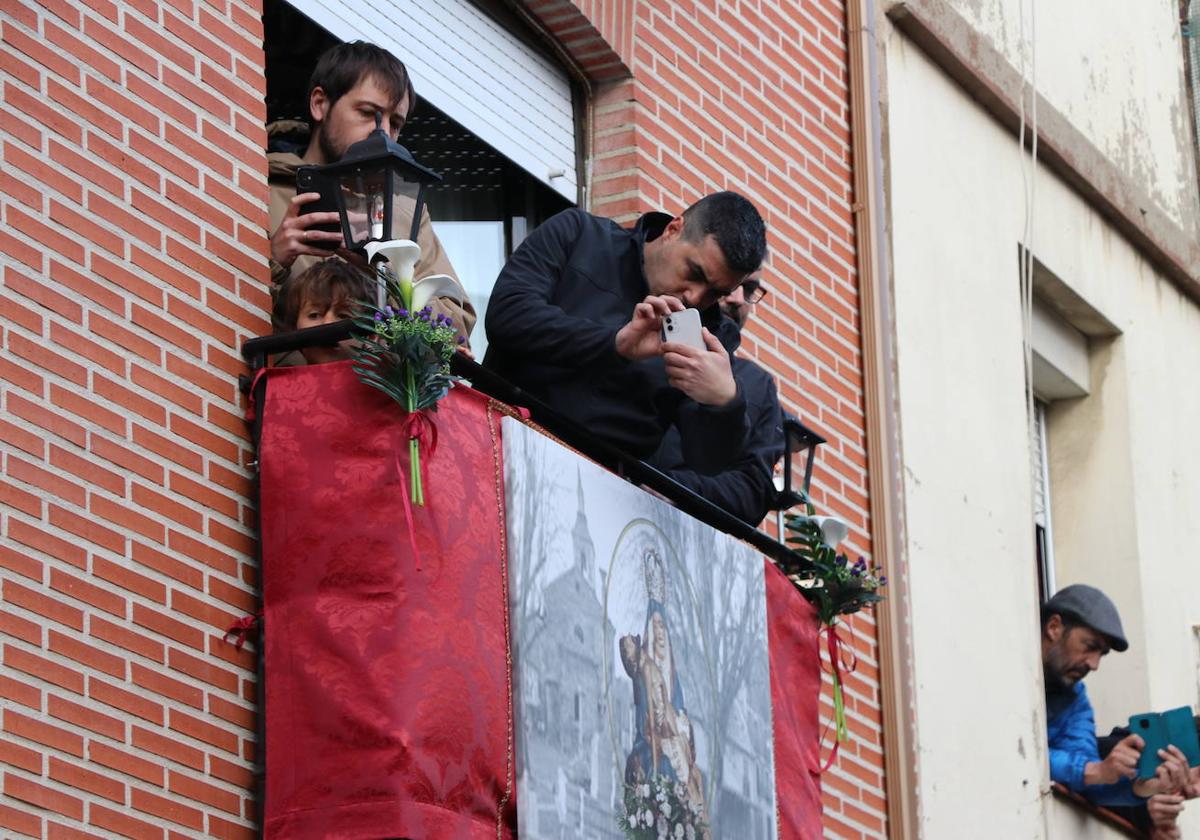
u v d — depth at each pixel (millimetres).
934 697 12219
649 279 8922
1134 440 15188
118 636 7195
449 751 7379
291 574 7484
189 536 7512
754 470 9344
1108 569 15000
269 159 8562
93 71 7672
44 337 7246
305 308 7953
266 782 7340
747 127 11734
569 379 8695
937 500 12656
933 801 11977
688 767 8602
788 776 9367
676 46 11367
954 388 13055
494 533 7844
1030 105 14273
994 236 13820
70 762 6938
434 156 10672
